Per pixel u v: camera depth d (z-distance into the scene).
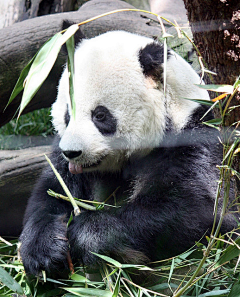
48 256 4.68
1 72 7.76
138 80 4.82
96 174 5.38
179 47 7.64
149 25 8.93
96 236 4.57
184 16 9.46
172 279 4.68
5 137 9.80
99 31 8.50
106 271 4.50
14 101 8.12
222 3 3.43
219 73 3.88
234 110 3.82
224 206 3.74
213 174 4.85
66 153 4.65
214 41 3.67
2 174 7.28
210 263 4.39
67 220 5.20
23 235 5.08
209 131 4.95
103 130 4.79
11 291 4.74
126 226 4.65
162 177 4.80
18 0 10.64
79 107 4.76
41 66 3.39
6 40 7.89
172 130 4.98
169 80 4.96
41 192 5.58
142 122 4.84
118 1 9.87
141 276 4.73
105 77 4.74
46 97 8.20
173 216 4.60
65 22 5.63
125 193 5.30
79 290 4.34
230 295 3.98
